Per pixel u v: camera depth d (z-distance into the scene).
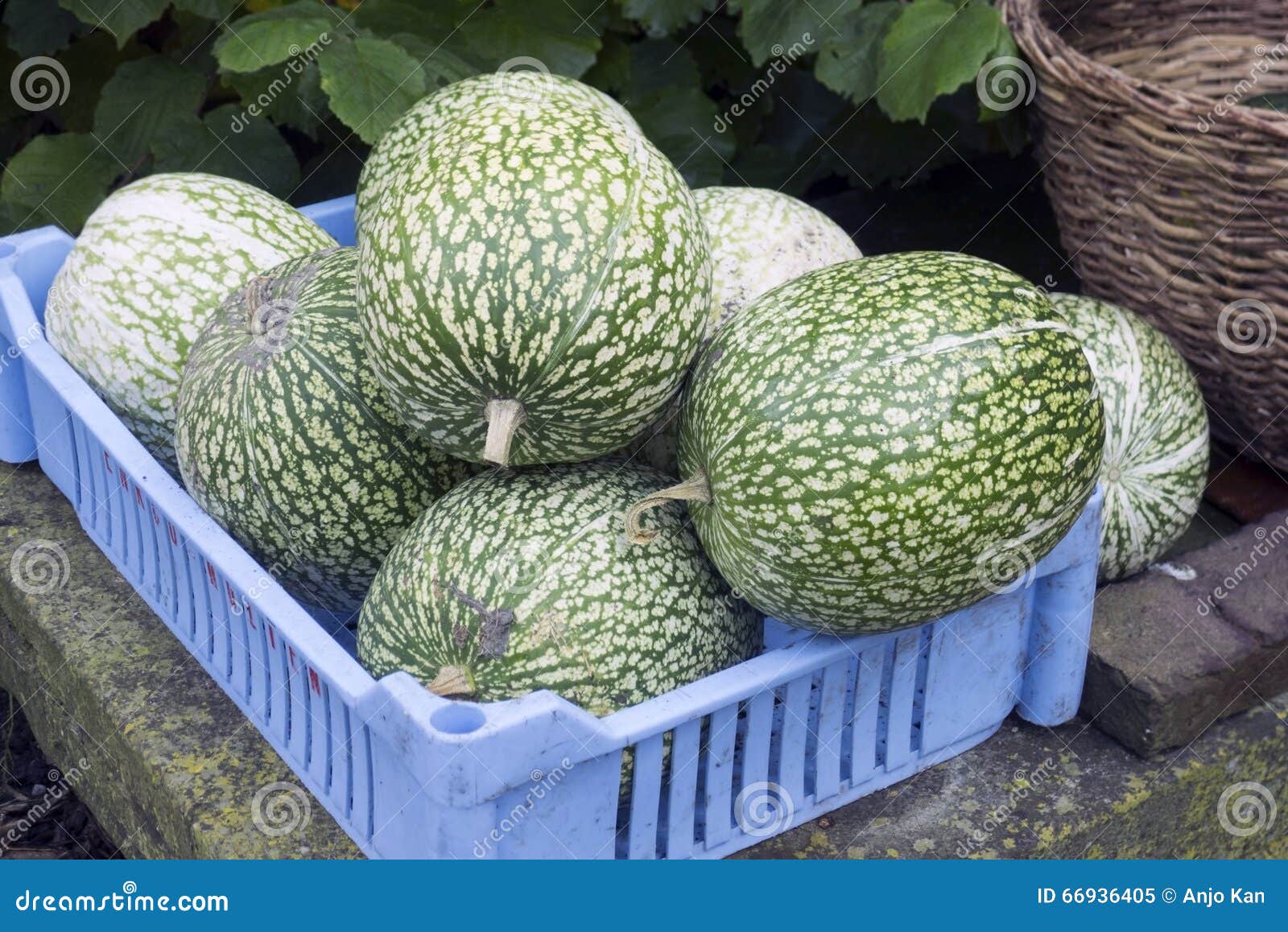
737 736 2.12
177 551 2.22
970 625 2.12
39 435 2.67
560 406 1.86
